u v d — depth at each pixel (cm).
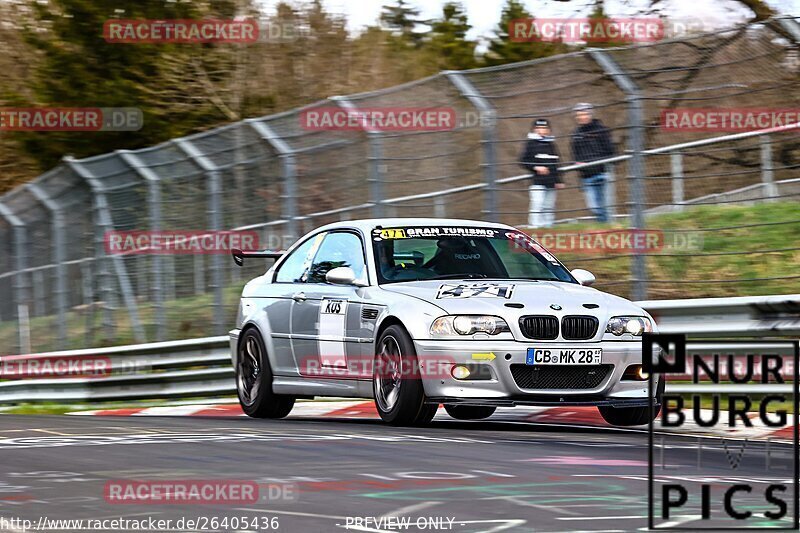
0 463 1482
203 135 3300
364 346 2039
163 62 5600
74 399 3403
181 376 3142
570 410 2258
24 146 5469
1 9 6109
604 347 1914
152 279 3466
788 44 2522
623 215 2595
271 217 3127
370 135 2872
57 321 3819
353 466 1409
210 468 1404
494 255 2173
